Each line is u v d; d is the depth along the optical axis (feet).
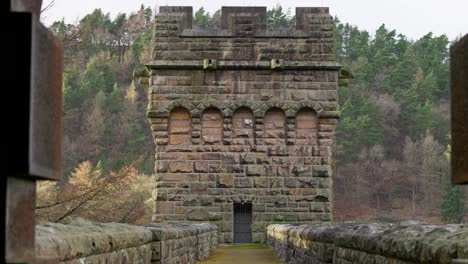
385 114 404.57
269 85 110.93
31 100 11.24
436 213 336.29
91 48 403.54
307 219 109.19
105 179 76.79
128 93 354.13
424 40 490.90
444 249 17.65
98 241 25.82
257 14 111.65
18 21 11.19
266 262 73.82
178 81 110.63
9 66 11.19
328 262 39.17
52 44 12.66
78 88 333.42
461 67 13.00
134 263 34.27
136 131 310.86
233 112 110.52
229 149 110.11
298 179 109.70
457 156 13.17
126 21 441.68
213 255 85.76
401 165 372.79
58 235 21.70
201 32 110.93
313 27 111.55
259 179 109.70
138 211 84.43
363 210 348.79
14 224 11.87
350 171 369.71
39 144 11.77
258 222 109.19
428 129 397.80
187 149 109.81
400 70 451.94
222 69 110.83
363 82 440.86
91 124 301.22
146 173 234.99
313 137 110.73
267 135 110.73
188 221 108.37
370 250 27.04
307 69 110.93
